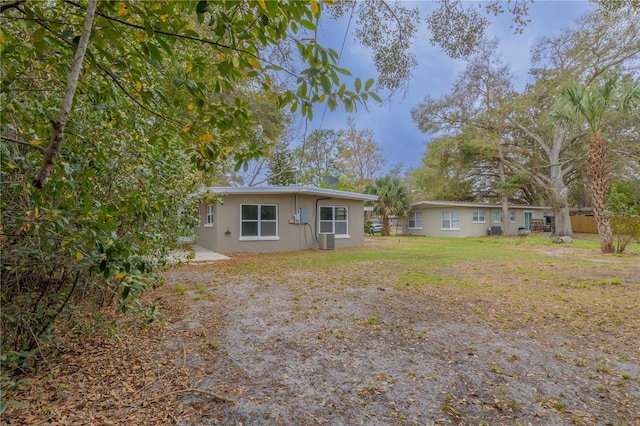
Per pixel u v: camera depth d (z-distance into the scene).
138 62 2.30
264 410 2.28
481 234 21.22
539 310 4.52
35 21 1.62
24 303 2.46
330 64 1.69
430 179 22.06
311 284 6.25
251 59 1.83
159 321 3.80
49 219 1.73
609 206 10.86
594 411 2.25
